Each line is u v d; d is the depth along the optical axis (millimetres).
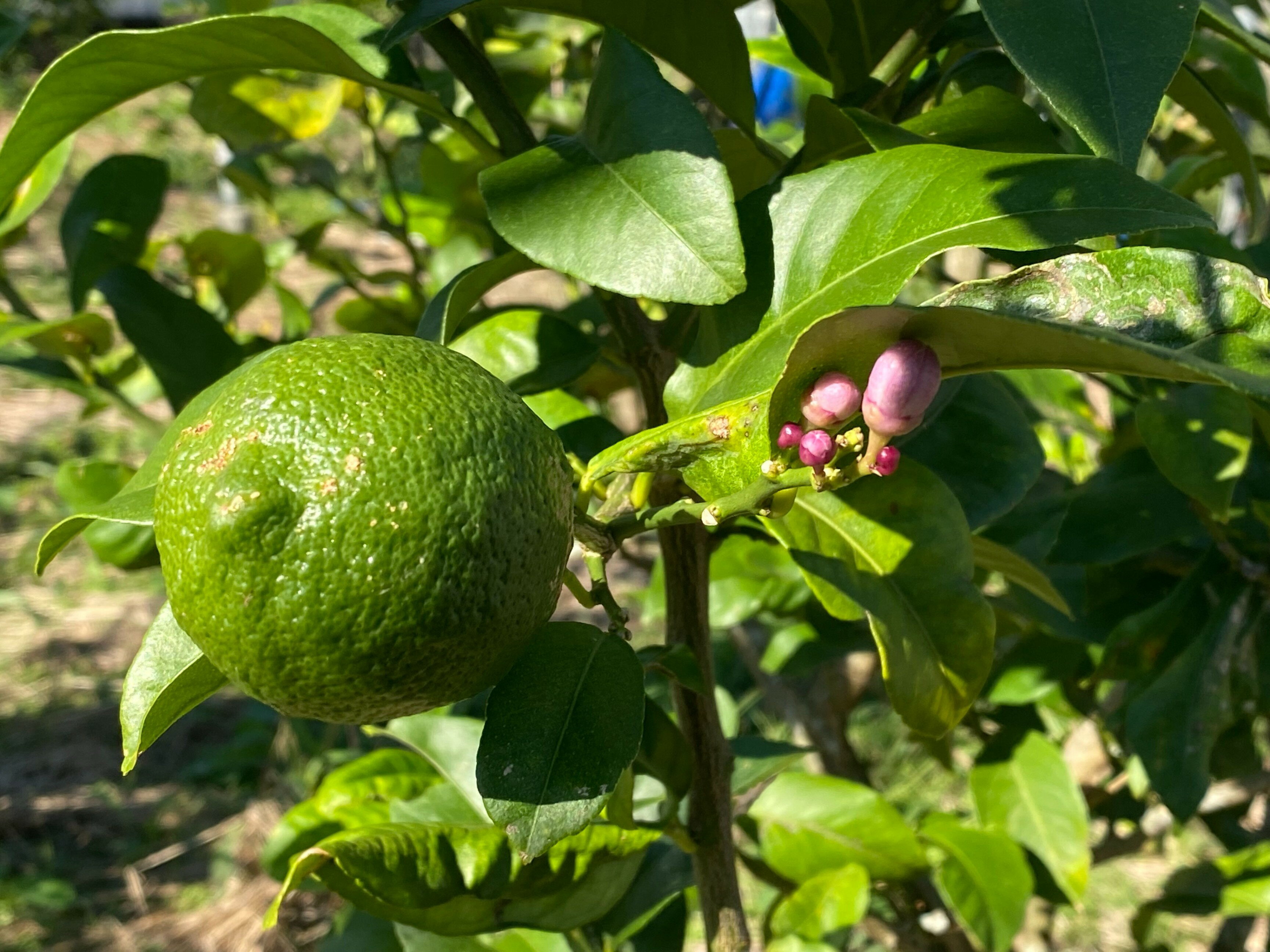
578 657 196
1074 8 190
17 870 888
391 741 617
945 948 460
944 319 167
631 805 232
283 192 2158
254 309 1719
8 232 418
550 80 515
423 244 736
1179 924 838
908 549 247
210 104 424
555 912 259
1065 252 235
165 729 209
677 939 344
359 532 164
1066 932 814
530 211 211
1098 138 183
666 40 259
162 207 414
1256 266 364
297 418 168
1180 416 306
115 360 505
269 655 169
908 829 359
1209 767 350
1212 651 332
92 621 1237
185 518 169
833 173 220
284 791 947
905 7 264
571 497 192
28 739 1051
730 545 410
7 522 1381
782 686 481
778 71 669
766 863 376
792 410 182
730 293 197
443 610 169
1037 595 374
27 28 361
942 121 243
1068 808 409
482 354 284
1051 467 554
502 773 184
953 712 241
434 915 249
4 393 1646
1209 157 390
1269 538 356
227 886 869
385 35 270
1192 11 189
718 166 204
